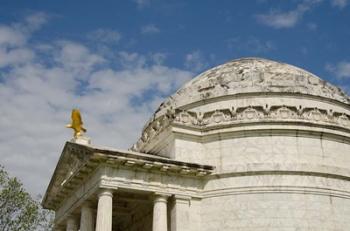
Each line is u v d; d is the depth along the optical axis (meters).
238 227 36.72
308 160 39.44
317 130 40.50
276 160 39.03
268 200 37.12
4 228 62.66
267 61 51.84
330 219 37.41
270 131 39.97
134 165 36.44
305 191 37.66
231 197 37.66
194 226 37.34
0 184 64.00
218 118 41.44
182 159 39.38
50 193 48.06
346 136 41.75
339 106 46.03
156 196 37.09
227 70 49.47
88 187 38.44
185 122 40.91
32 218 64.94
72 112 42.34
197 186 38.59
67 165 42.47
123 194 39.12
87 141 40.94
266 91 43.69
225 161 39.44
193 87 48.38
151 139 45.03
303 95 44.12
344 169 39.78
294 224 36.47
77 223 44.12
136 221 45.06
